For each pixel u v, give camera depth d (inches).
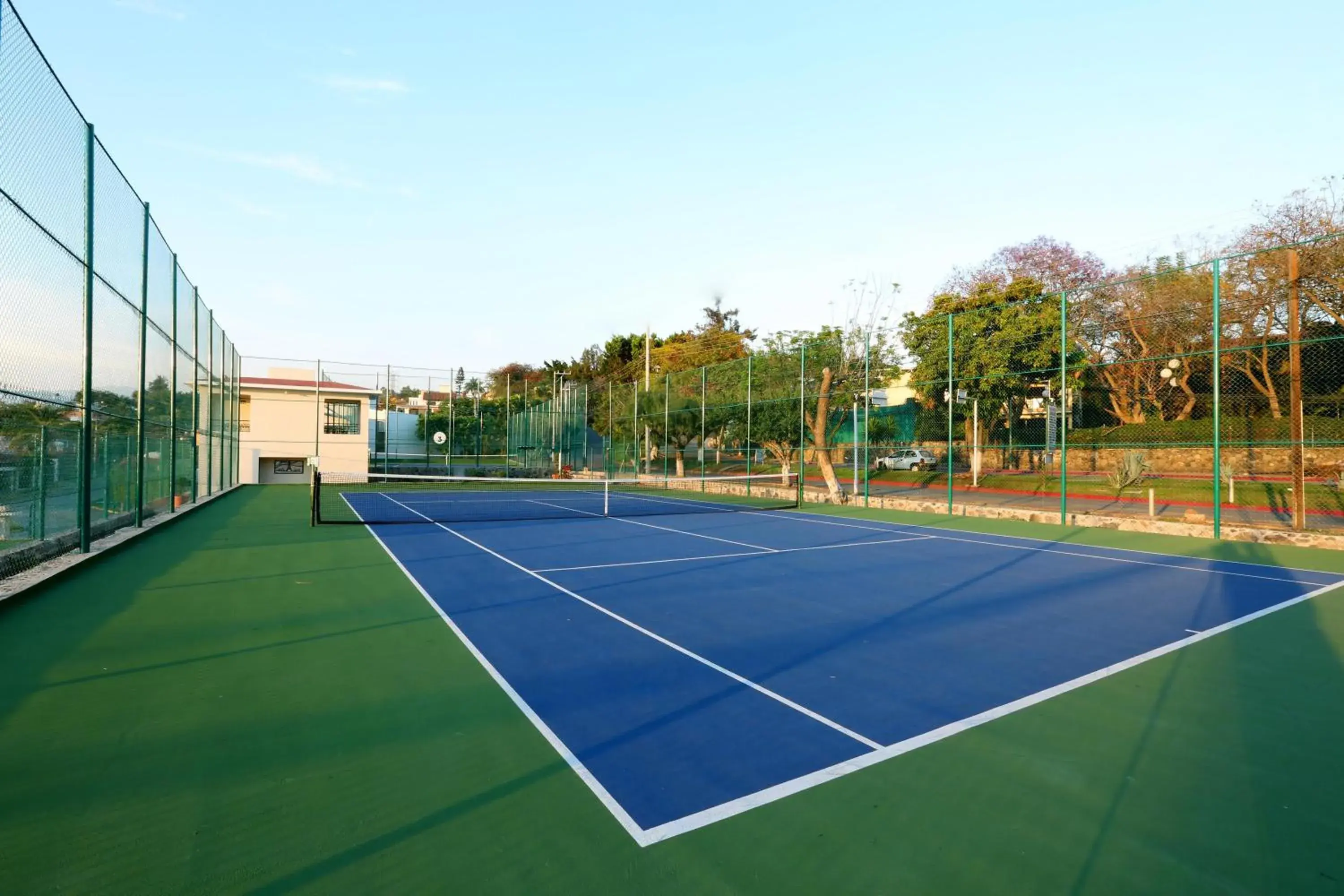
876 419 1312.7
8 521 333.4
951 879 121.0
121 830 131.8
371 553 485.4
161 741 171.9
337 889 114.7
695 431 1224.8
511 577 401.4
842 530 667.4
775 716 195.5
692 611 321.7
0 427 311.0
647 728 185.9
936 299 1413.6
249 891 114.0
